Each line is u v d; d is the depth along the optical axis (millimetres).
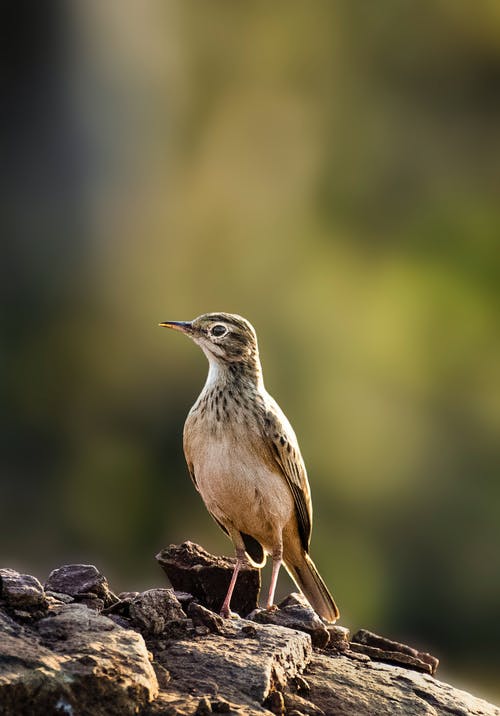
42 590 5719
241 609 6965
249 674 5496
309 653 6098
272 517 7348
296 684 5746
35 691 4824
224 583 6840
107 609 6020
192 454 7445
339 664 6145
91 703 4930
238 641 5883
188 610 6129
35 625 5465
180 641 5812
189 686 5363
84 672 4957
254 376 7477
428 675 6371
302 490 7500
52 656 5027
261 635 5988
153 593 6051
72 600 6141
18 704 4797
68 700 4863
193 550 6961
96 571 6379
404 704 5750
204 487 7414
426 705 5785
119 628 5477
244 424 7262
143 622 5895
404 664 6512
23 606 5578
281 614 6492
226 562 6973
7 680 4789
